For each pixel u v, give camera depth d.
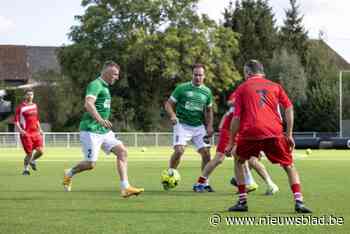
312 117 68.50
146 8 64.75
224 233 7.63
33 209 9.99
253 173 18.83
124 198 11.66
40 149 20.16
